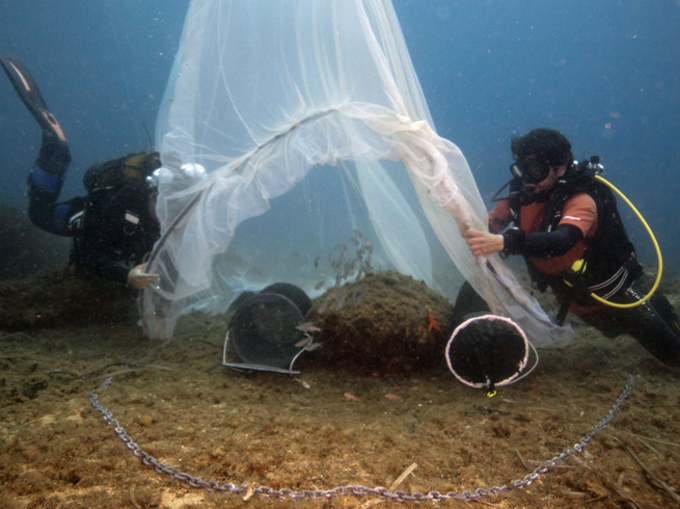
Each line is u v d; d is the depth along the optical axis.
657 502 1.49
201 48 2.78
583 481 1.59
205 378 2.83
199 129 2.90
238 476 1.59
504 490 1.55
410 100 2.73
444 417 2.21
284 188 2.88
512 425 2.10
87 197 3.87
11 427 1.94
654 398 2.47
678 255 11.02
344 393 2.66
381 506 1.44
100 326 4.08
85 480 1.54
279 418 2.13
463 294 3.15
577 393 2.59
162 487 1.51
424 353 2.92
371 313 2.81
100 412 2.14
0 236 6.68
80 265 4.14
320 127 2.83
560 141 2.67
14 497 1.43
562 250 2.54
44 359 3.06
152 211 3.69
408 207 3.68
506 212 3.30
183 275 3.13
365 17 2.56
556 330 3.07
